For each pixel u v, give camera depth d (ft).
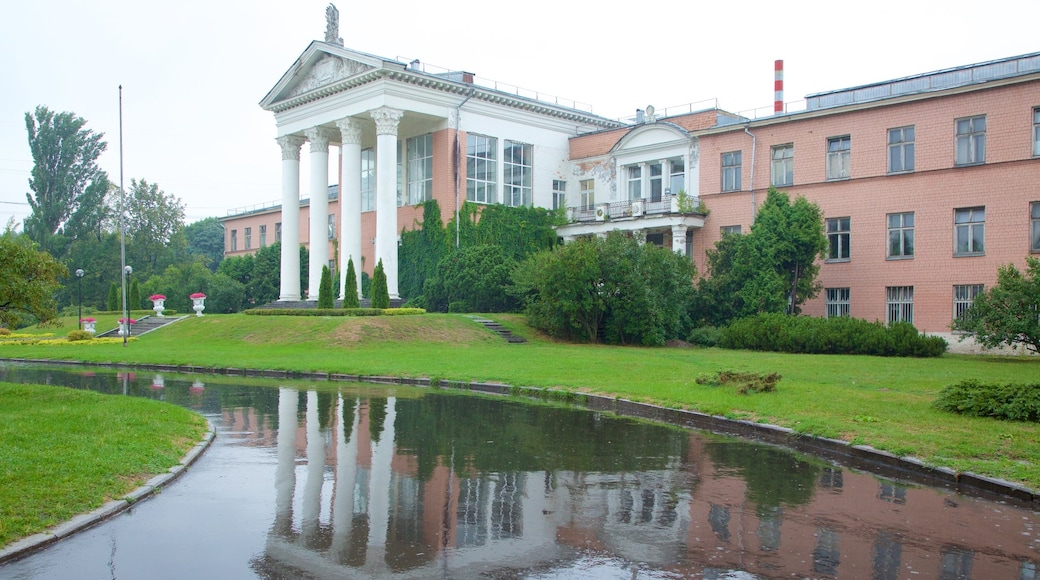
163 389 64.54
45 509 24.63
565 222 157.28
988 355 99.45
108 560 21.29
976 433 36.60
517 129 159.22
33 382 71.10
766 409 44.83
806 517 25.49
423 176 153.28
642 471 32.45
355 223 147.95
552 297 118.11
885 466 33.19
